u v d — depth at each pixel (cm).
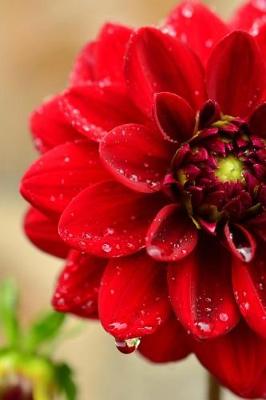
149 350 40
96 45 42
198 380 62
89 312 40
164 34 40
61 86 66
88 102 40
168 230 39
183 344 40
